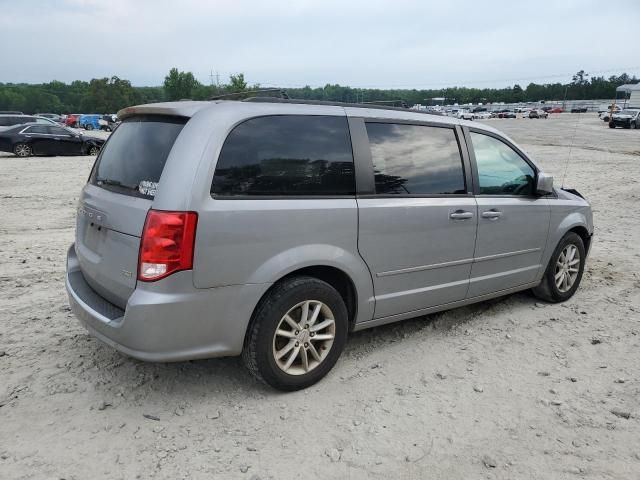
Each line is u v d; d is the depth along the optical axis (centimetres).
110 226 327
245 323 324
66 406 333
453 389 364
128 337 303
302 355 351
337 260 353
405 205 386
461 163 433
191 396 347
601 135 3519
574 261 541
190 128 313
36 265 633
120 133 377
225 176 313
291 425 319
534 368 396
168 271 296
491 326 472
